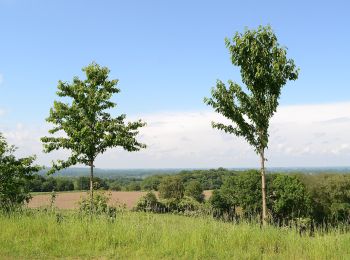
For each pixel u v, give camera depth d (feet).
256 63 41.96
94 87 56.03
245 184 156.87
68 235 38.34
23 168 61.26
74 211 48.98
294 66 41.63
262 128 42.45
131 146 56.13
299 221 39.37
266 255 31.63
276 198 146.72
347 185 174.19
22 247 34.86
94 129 54.80
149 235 37.29
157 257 32.19
